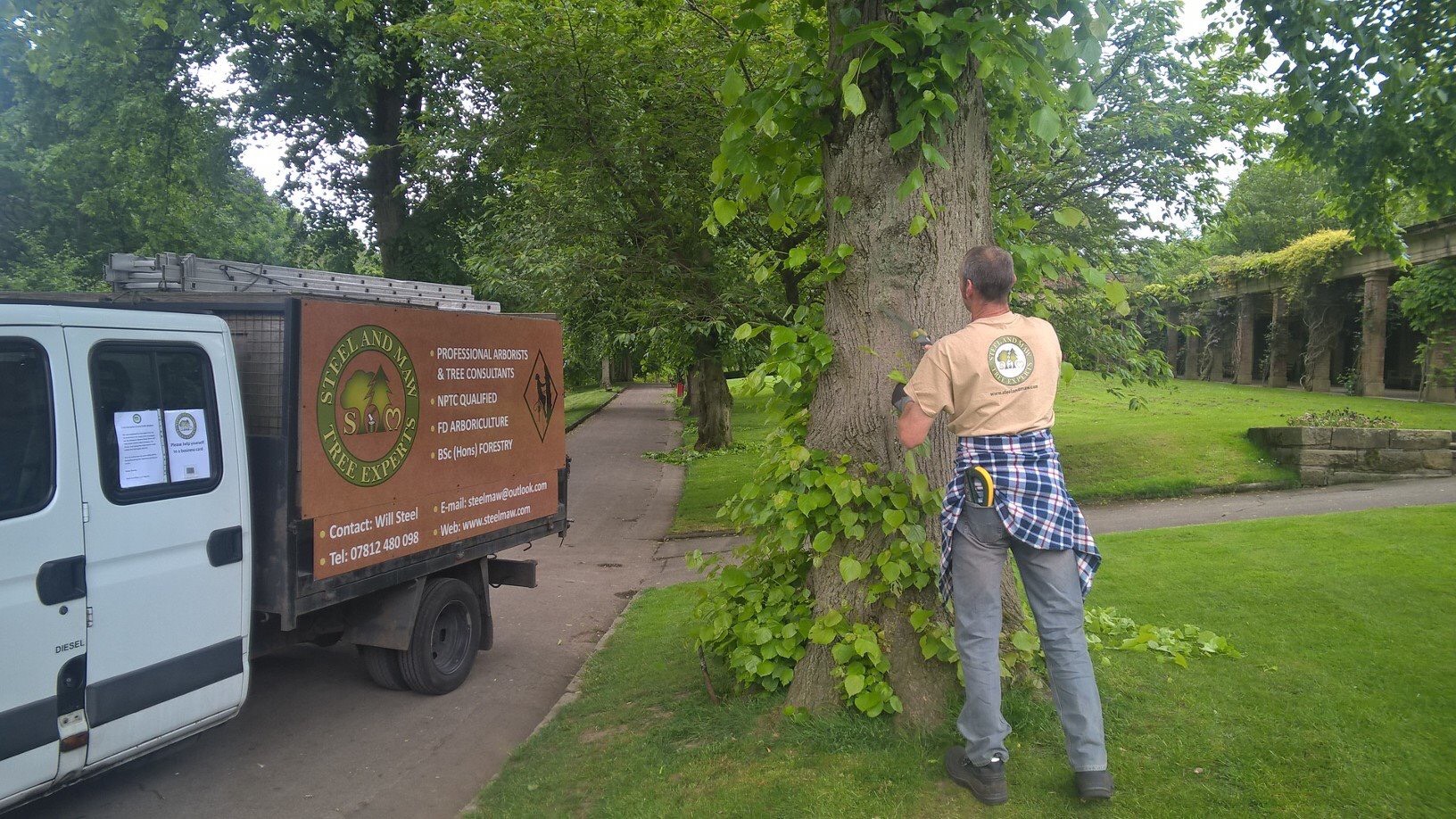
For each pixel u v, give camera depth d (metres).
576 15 9.73
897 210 3.86
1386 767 3.17
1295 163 7.10
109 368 3.95
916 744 3.50
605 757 4.19
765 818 3.15
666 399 50.19
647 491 16.98
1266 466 13.08
